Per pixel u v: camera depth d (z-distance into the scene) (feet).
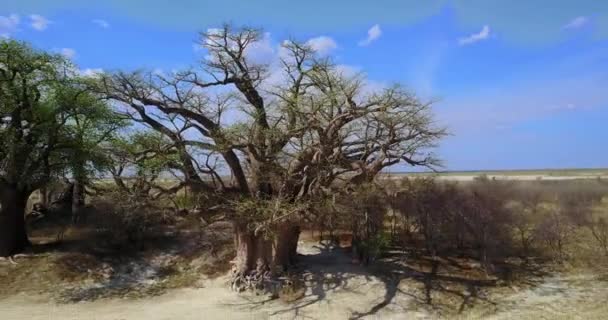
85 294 81.76
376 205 95.04
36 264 90.84
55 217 125.39
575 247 94.89
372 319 69.77
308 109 78.23
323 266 88.43
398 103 73.51
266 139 80.07
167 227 110.52
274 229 78.18
